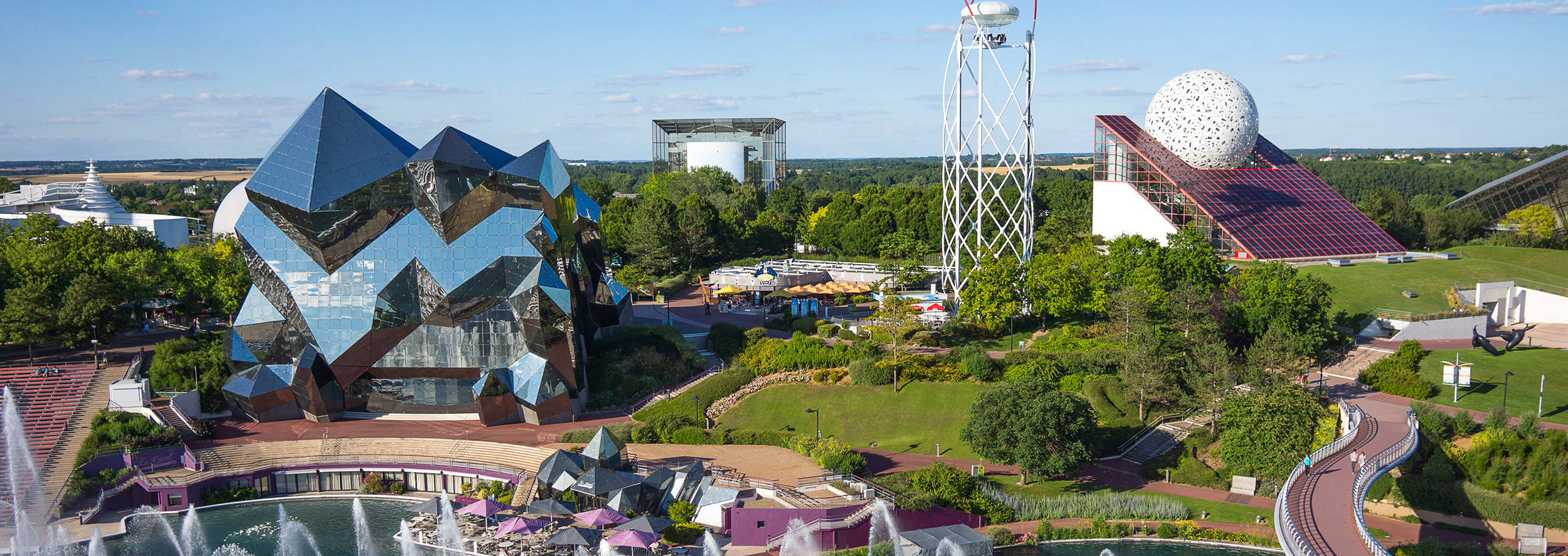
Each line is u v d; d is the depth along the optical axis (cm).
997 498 7494
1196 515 7256
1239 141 14575
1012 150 11881
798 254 19588
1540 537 6800
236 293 11388
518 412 9431
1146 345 8888
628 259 17425
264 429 9250
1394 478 7644
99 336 9938
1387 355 10044
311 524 7731
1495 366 9438
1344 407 8119
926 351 10394
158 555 7081
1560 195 16050
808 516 6881
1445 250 16000
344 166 8644
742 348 10819
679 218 17475
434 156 8512
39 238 12656
